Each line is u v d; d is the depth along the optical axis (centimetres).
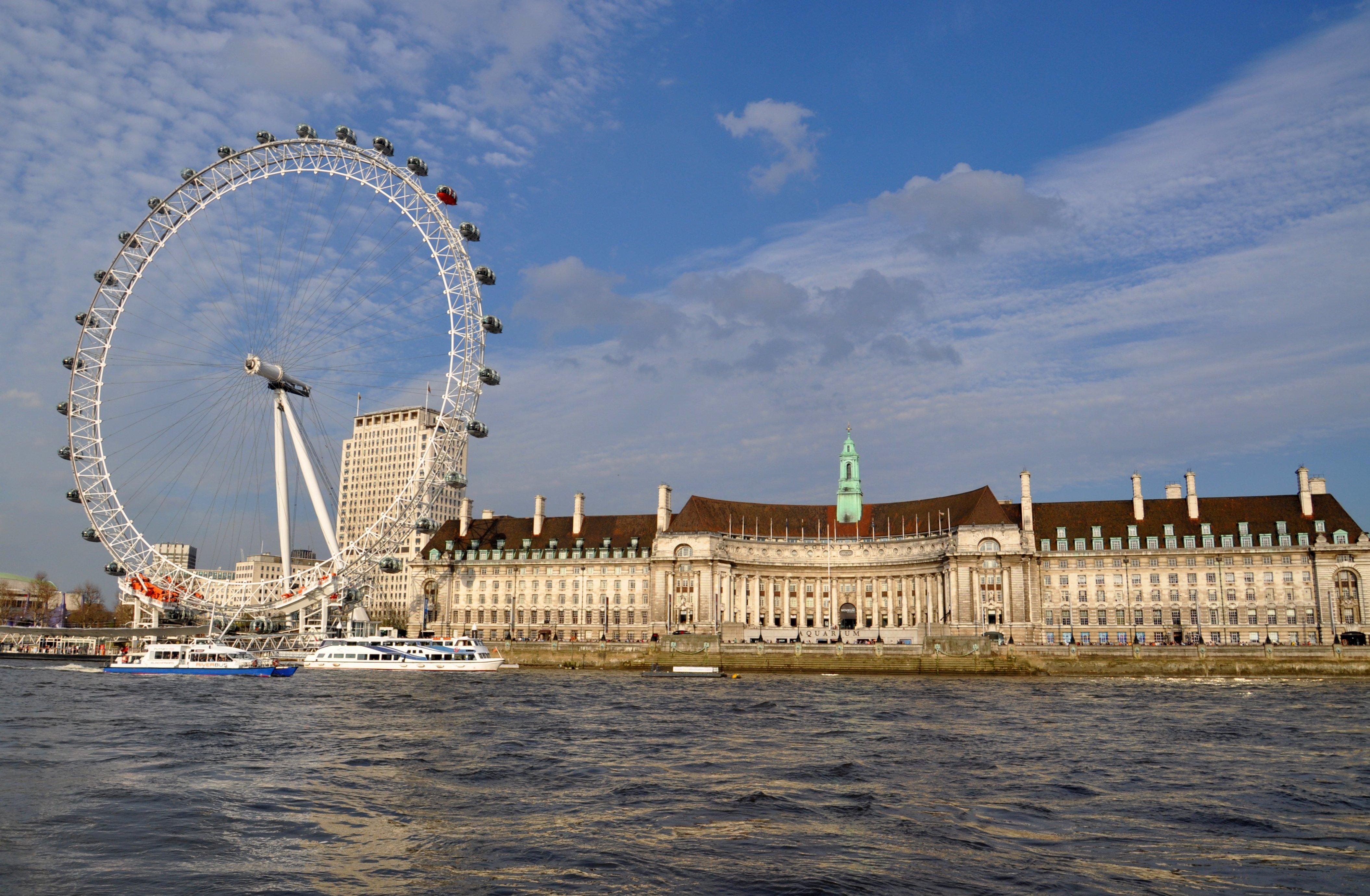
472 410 14250
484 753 6066
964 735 7150
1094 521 19000
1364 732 7425
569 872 3344
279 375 13712
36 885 3122
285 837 3788
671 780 5128
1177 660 14750
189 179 13662
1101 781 5209
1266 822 4184
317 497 14462
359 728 7231
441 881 3228
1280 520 17888
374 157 13650
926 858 3556
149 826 3919
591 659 16562
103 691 10688
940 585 19812
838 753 6166
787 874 3331
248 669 13688
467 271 14088
